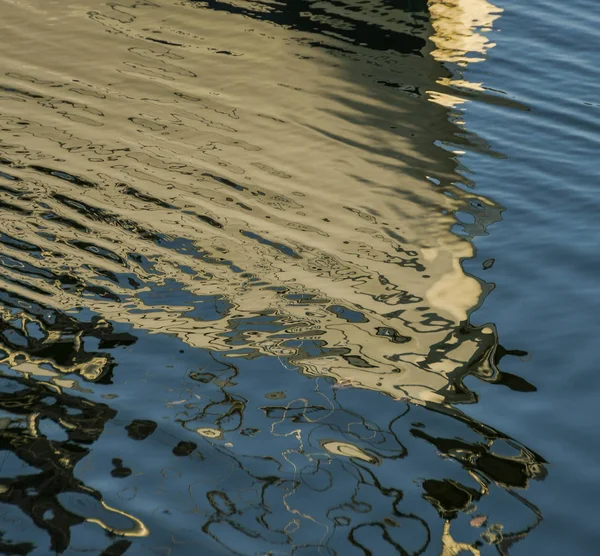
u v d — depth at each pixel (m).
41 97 6.93
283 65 7.61
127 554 3.24
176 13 8.45
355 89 7.30
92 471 3.65
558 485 3.62
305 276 5.03
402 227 5.57
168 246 5.27
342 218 5.64
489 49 8.20
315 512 3.47
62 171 6.01
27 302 4.70
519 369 4.32
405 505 3.51
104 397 4.08
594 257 5.21
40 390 4.11
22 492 3.53
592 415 4.02
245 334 4.53
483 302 4.84
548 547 3.32
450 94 7.34
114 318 4.61
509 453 3.80
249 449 3.80
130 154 6.27
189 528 3.37
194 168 6.14
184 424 3.93
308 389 4.17
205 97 7.07
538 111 7.11
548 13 9.01
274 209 5.71
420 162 6.34
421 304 4.80
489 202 5.87
